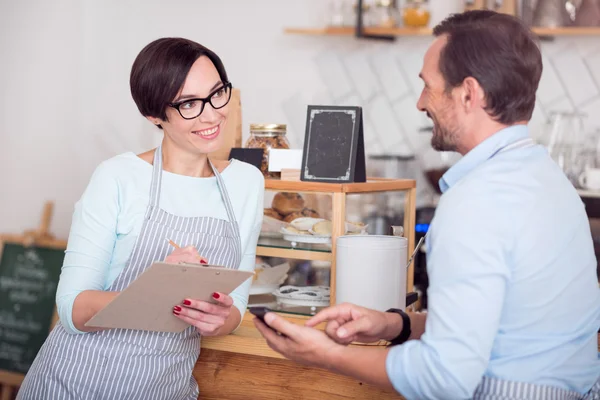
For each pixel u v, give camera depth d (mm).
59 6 4547
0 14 4637
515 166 1292
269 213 2129
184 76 1708
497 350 1306
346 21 4016
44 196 4617
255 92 4477
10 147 4672
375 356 1300
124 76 4555
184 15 4539
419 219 3783
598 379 1359
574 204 1343
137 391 1777
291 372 1984
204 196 1854
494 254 1209
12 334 4230
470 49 1307
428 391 1225
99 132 4582
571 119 3666
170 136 1812
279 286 2133
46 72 4594
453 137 1373
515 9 3738
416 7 3902
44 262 4281
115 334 1752
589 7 3676
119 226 1755
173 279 1485
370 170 3959
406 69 4211
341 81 4328
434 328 1220
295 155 2238
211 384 2070
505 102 1308
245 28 4457
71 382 1746
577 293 1317
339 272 1896
